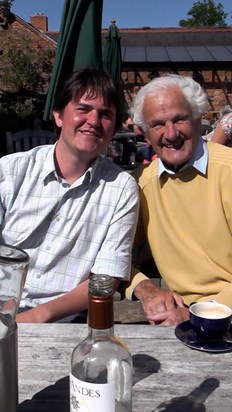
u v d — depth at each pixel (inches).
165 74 86.2
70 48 138.3
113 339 35.0
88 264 72.9
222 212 77.5
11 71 467.8
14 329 34.5
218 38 687.1
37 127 215.6
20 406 40.4
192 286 79.5
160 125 78.4
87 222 72.3
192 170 78.2
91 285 31.9
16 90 464.1
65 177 73.1
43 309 68.9
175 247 80.0
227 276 78.1
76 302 70.3
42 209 72.2
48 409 40.1
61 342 49.9
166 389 42.3
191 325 52.0
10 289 34.0
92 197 72.4
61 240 72.2
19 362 46.3
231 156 78.0
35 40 502.9
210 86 534.0
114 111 73.0
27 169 72.8
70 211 72.1
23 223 72.9
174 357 47.3
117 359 34.1
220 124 139.4
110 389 32.4
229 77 529.3
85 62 136.5
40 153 74.0
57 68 138.4
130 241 74.2
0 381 33.4
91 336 35.0
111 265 71.4
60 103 73.2
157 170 82.2
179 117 77.2
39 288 73.2
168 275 82.0
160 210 81.1
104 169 73.9
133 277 79.5
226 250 78.2
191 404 40.4
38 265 73.2
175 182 79.2
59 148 73.3
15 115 389.1
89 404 32.6
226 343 49.6
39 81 472.4
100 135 71.7
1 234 73.9
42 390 42.4
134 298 78.9
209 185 77.6
